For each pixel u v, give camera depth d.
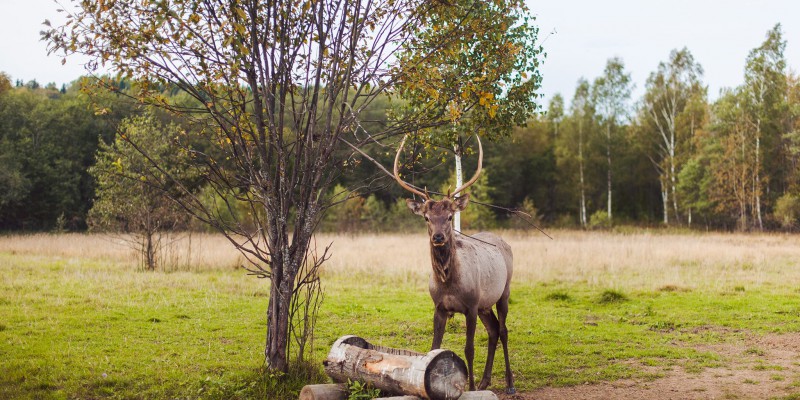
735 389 7.01
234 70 6.32
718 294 13.85
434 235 6.20
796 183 41.16
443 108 7.46
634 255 20.53
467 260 6.63
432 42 7.53
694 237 31.67
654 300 13.15
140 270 16.94
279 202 7.02
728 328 10.47
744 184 40.12
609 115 48.44
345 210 34.94
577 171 50.22
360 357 5.47
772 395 6.74
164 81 6.81
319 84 6.97
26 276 14.91
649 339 9.62
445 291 6.48
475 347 9.17
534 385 7.28
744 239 30.89
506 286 7.55
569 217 52.50
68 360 7.74
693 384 7.23
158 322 10.29
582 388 7.15
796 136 37.34
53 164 45.34
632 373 7.72
